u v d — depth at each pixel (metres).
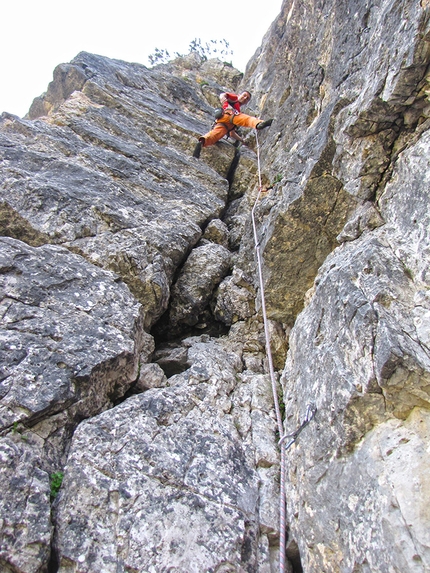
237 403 4.45
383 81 3.96
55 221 5.61
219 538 2.97
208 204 7.91
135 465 3.31
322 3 8.37
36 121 7.96
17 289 4.30
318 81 7.22
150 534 2.90
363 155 4.35
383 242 3.72
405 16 3.88
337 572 2.71
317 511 3.03
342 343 3.34
